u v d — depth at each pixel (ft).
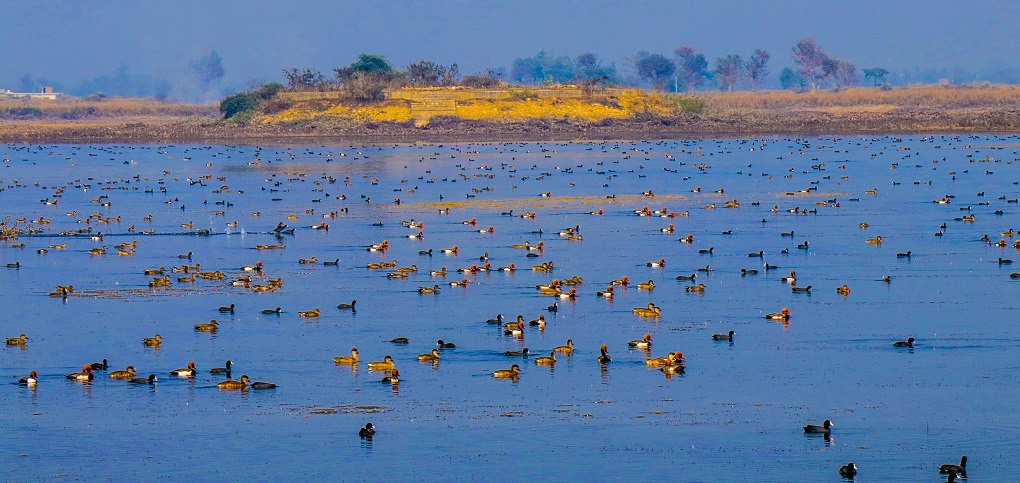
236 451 178.09
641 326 252.62
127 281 307.58
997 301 275.18
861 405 198.49
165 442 182.09
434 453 176.86
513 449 179.01
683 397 203.00
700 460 174.60
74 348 236.22
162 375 216.95
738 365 221.87
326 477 169.07
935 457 175.52
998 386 208.13
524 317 261.24
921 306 270.46
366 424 188.03
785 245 359.05
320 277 312.09
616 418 192.34
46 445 181.16
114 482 167.12
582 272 315.99
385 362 220.64
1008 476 167.12
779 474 169.27
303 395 204.74
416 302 278.67
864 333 245.45
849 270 316.19
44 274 318.45
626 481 167.02
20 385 210.79
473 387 209.05
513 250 354.95
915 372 217.15
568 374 216.54
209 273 310.65
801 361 224.53
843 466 169.99
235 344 238.48
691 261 332.39
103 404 200.34
